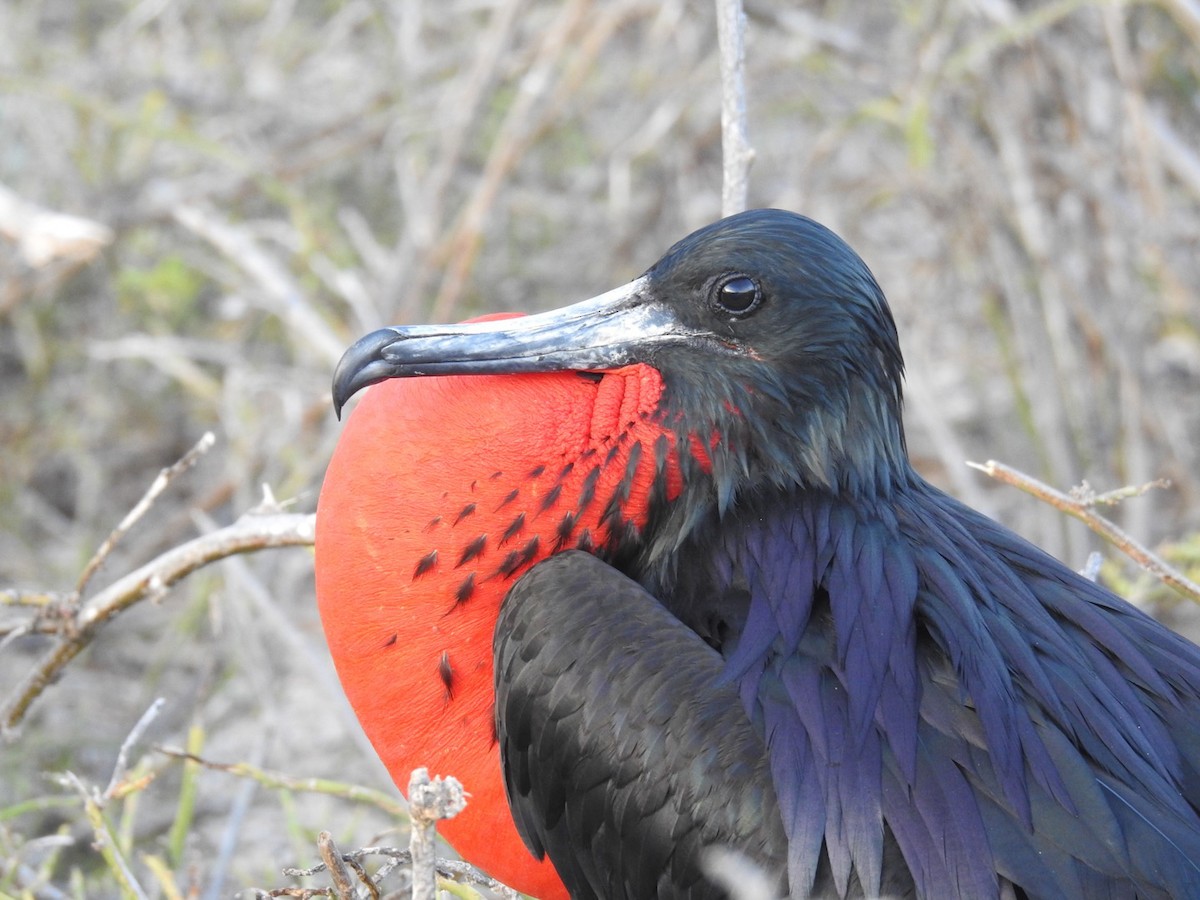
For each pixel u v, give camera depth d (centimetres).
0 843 759
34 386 1148
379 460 537
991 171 1005
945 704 511
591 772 508
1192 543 756
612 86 1223
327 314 1113
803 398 556
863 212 1173
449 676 539
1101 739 510
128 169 1172
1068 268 1004
